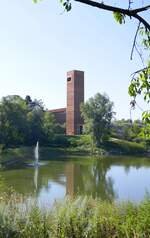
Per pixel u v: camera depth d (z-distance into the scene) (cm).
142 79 349
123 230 866
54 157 8138
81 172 5353
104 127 10012
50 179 4516
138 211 945
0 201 1019
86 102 10212
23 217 873
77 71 12162
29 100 14388
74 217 891
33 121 9569
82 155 8862
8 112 8112
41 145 9519
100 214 963
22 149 7938
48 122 9912
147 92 351
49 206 983
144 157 8544
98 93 10206
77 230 871
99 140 9931
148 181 4384
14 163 6431
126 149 9669
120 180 4519
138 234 826
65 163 6731
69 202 977
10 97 8550
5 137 7919
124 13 312
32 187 3800
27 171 5319
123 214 961
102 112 10044
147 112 351
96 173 5269
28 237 841
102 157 8406
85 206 973
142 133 361
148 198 1025
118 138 10675
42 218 881
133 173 5288
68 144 9950
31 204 948
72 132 12019
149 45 350
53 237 846
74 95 12100
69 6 315
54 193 3444
